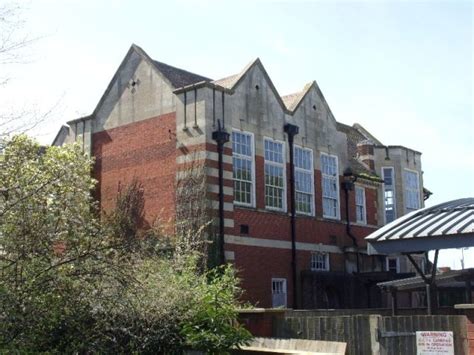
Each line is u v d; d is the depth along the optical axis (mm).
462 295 21875
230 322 11719
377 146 34562
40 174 9898
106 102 27391
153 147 25156
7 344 8531
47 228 9188
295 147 28016
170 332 10602
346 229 30031
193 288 11312
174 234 19344
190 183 23344
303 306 26484
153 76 25734
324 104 30250
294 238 26766
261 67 26812
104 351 9898
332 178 30000
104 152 26953
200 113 23766
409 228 11883
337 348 11195
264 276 25016
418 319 10680
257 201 25422
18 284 8875
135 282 9727
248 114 25688
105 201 26344
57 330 9586
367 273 28156
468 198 13344
